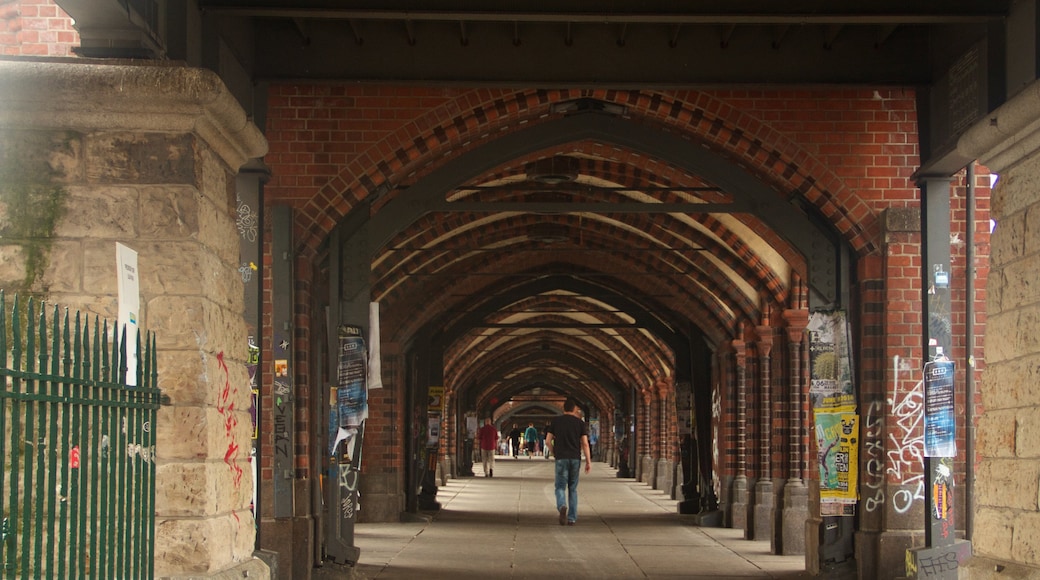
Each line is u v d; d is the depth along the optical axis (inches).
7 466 195.8
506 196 719.7
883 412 478.6
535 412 3275.1
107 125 236.2
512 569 557.6
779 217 502.6
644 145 500.7
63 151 236.4
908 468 475.2
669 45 423.5
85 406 174.1
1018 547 259.8
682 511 926.4
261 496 440.1
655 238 770.8
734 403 823.1
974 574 278.1
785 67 422.6
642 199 709.9
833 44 423.5
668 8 339.3
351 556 502.6
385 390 845.2
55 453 165.2
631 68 422.0
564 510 818.8
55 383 165.3
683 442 938.1
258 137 267.1
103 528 179.9
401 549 644.1
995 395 275.4
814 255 501.4
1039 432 250.7
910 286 476.4
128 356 217.0
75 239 234.7
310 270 486.9
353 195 482.6
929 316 443.2
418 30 421.1
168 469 231.0
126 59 241.3
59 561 164.1
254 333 432.8
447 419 1499.8
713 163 502.3
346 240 501.7
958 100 388.8
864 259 484.7
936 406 444.8
